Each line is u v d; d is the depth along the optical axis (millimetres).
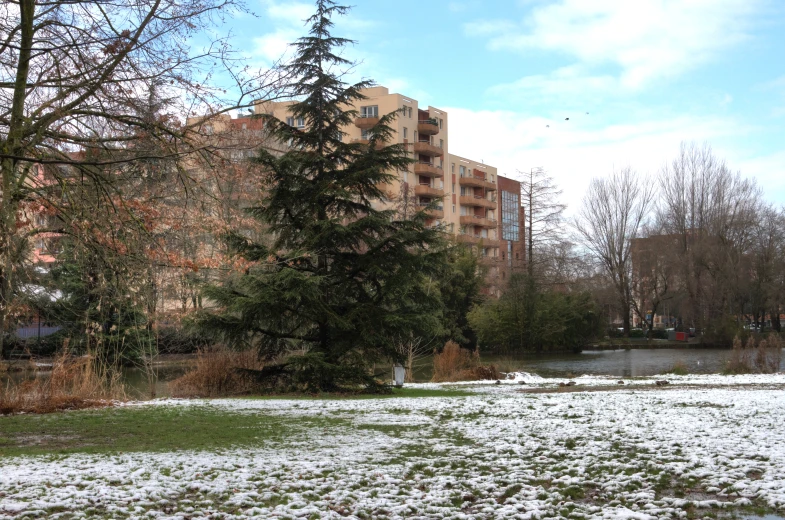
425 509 5441
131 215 10617
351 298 20312
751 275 60500
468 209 86938
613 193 64688
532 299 54406
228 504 5602
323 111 19438
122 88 10430
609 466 7180
